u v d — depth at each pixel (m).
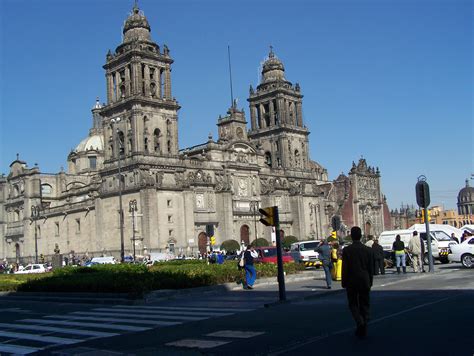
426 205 43.00
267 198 130.12
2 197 150.25
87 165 149.88
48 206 141.25
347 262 17.70
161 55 109.44
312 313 23.56
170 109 110.31
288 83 145.00
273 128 141.00
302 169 142.50
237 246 109.19
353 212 160.75
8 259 146.00
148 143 105.94
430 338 16.47
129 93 106.31
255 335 19.05
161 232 104.31
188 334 20.36
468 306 22.31
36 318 28.56
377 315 21.50
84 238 119.38
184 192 108.62
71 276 42.31
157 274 37.56
